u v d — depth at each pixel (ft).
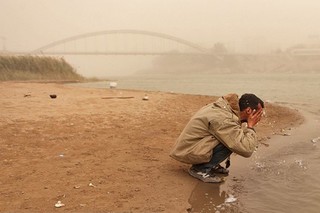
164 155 16.34
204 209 10.69
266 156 16.78
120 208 10.62
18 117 23.06
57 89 46.88
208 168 13.44
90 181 12.66
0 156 15.19
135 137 19.39
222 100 13.79
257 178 13.55
